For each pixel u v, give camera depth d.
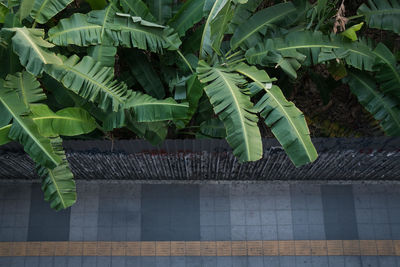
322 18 5.50
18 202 7.96
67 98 5.43
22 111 4.46
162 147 5.60
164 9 5.80
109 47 5.17
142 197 7.96
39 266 7.70
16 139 4.44
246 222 7.84
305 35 5.47
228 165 6.65
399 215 7.78
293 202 7.90
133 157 6.04
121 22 5.18
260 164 6.54
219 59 5.91
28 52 4.26
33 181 7.99
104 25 5.10
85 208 7.94
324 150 5.67
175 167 6.82
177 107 4.83
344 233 7.75
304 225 7.80
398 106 5.80
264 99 4.77
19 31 4.33
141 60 6.01
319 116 7.18
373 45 5.74
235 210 7.89
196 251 7.73
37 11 4.94
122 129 6.61
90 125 5.18
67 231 7.85
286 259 7.67
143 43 5.28
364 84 5.93
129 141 5.50
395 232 7.71
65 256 7.75
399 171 7.04
